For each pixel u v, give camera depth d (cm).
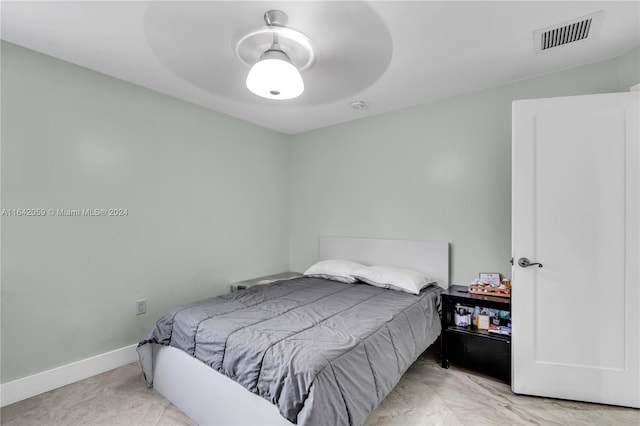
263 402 145
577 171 198
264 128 379
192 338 182
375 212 337
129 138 256
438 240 296
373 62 223
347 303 227
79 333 229
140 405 197
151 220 271
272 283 297
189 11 169
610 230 192
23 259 205
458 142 284
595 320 194
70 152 225
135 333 260
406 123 314
